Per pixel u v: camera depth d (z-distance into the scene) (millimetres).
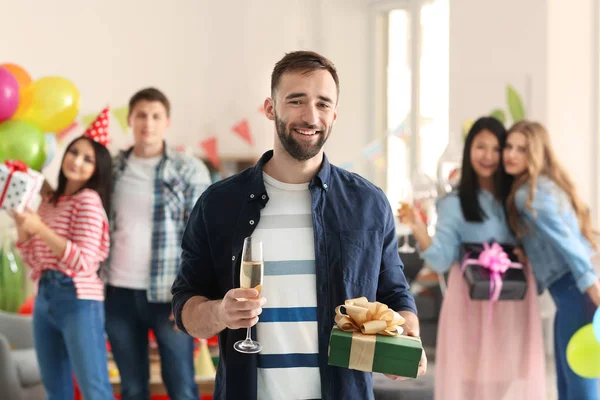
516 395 3781
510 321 3787
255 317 1961
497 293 3721
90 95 7102
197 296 2211
